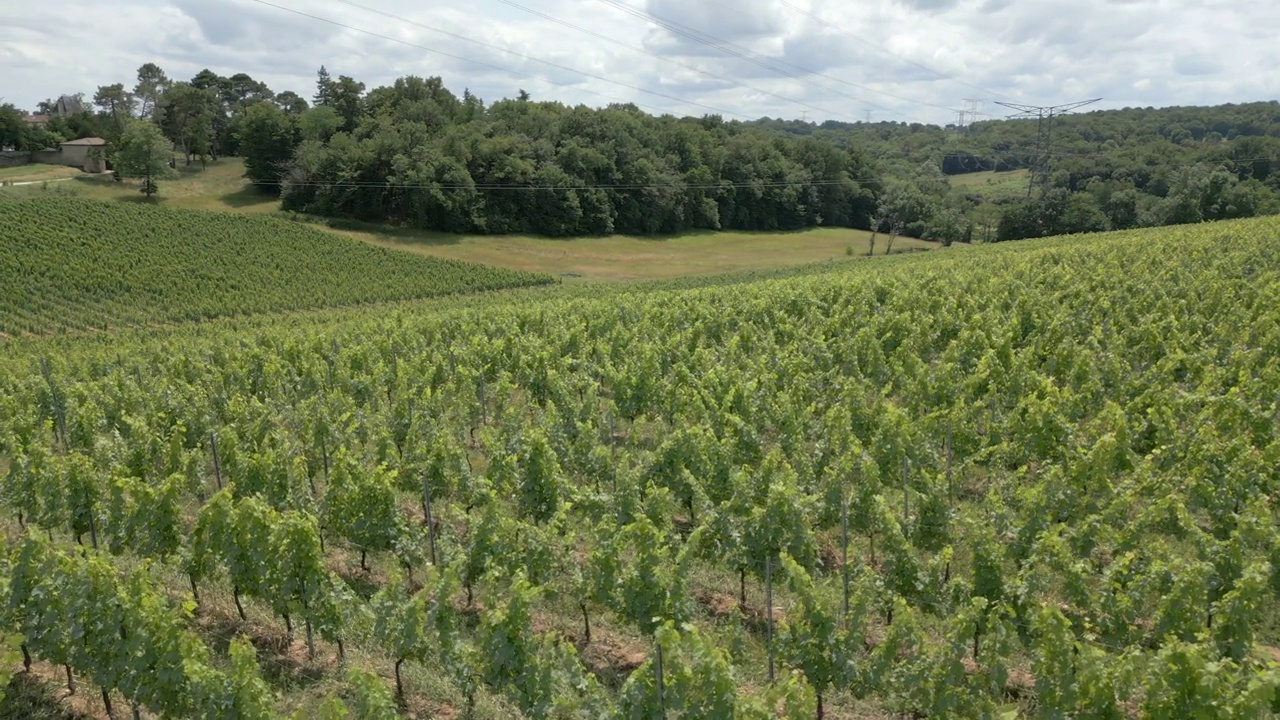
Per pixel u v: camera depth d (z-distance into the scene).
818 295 39.16
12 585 12.48
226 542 13.69
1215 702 9.62
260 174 110.75
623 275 86.62
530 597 11.55
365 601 14.78
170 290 64.75
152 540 15.06
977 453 18.59
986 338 27.19
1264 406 20.14
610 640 13.99
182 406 24.34
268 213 96.19
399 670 12.61
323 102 130.12
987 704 10.80
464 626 14.00
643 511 16.22
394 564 15.38
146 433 20.83
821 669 11.64
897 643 11.34
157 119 136.38
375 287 70.56
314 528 13.18
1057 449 18.20
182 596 14.82
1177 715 9.88
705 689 10.39
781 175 125.50
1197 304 30.20
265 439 21.66
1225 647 11.79
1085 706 10.23
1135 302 30.97
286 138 110.38
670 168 116.31
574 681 11.31
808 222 130.25
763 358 26.58
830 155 131.38
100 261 68.19
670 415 23.30
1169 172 115.38
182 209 86.81
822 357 26.97
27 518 18.22
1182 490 15.98
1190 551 15.27
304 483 18.34
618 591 13.15
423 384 27.52
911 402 23.05
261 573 13.16
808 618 11.88
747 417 21.81
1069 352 24.20
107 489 18.53
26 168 120.56
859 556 14.50
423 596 11.80
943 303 33.44
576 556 16.27
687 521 18.44
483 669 11.48
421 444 19.64
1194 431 18.36
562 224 104.75
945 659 10.94
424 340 35.03
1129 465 17.33
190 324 57.09
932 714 10.88
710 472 17.78
